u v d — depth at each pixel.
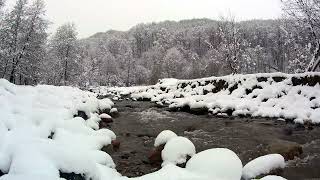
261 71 38.19
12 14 29.38
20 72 28.50
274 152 6.84
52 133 5.81
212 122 11.42
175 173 4.16
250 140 8.52
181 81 21.38
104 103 13.54
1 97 7.35
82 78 40.50
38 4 30.20
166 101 18.47
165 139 6.50
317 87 11.81
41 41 30.45
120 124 11.30
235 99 13.90
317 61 15.99
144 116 13.55
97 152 4.74
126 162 6.46
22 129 5.33
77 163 4.01
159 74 61.50
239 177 4.37
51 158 4.02
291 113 10.77
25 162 3.83
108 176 4.09
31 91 9.45
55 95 10.34
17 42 29.14
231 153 4.66
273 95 12.84
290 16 17.23
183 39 106.88
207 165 4.43
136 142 8.43
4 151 4.24
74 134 5.83
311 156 6.79
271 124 10.43
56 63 35.66
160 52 88.75
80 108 9.04
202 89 17.56
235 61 24.95
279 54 38.88
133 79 73.00
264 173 4.70
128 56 76.12
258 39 58.41
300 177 5.52
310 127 9.59
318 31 16.20
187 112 14.46
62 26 37.66
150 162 6.45
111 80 66.38
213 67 40.62
